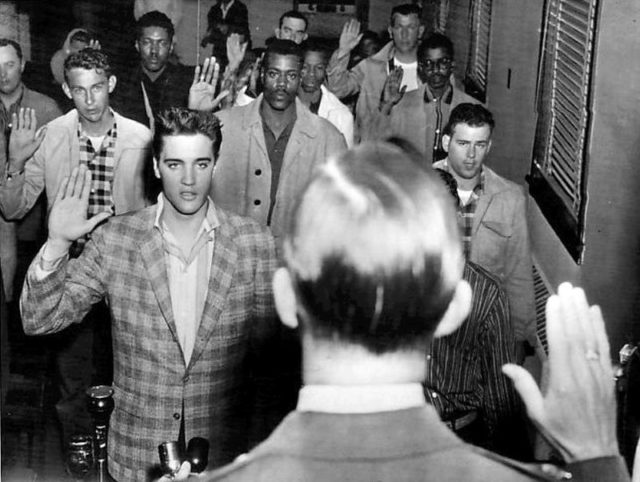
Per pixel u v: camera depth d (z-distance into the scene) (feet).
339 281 2.60
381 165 2.71
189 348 8.53
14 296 14.12
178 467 6.59
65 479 10.87
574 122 13.33
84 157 13.83
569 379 2.73
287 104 13.84
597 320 2.78
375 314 2.60
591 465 2.68
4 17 18.21
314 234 2.63
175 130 8.17
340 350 2.66
